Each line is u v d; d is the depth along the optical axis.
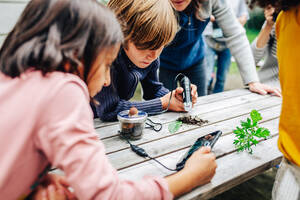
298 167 0.79
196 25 1.85
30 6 0.58
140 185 0.65
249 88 2.00
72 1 0.57
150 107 1.46
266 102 1.72
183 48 2.02
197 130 1.28
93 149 0.56
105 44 0.60
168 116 1.46
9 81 0.56
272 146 1.13
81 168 0.53
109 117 1.38
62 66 0.57
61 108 0.53
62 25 0.56
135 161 1.01
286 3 0.77
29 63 0.55
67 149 0.52
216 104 1.67
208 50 3.18
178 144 1.14
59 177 0.79
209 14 1.78
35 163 0.56
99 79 0.66
